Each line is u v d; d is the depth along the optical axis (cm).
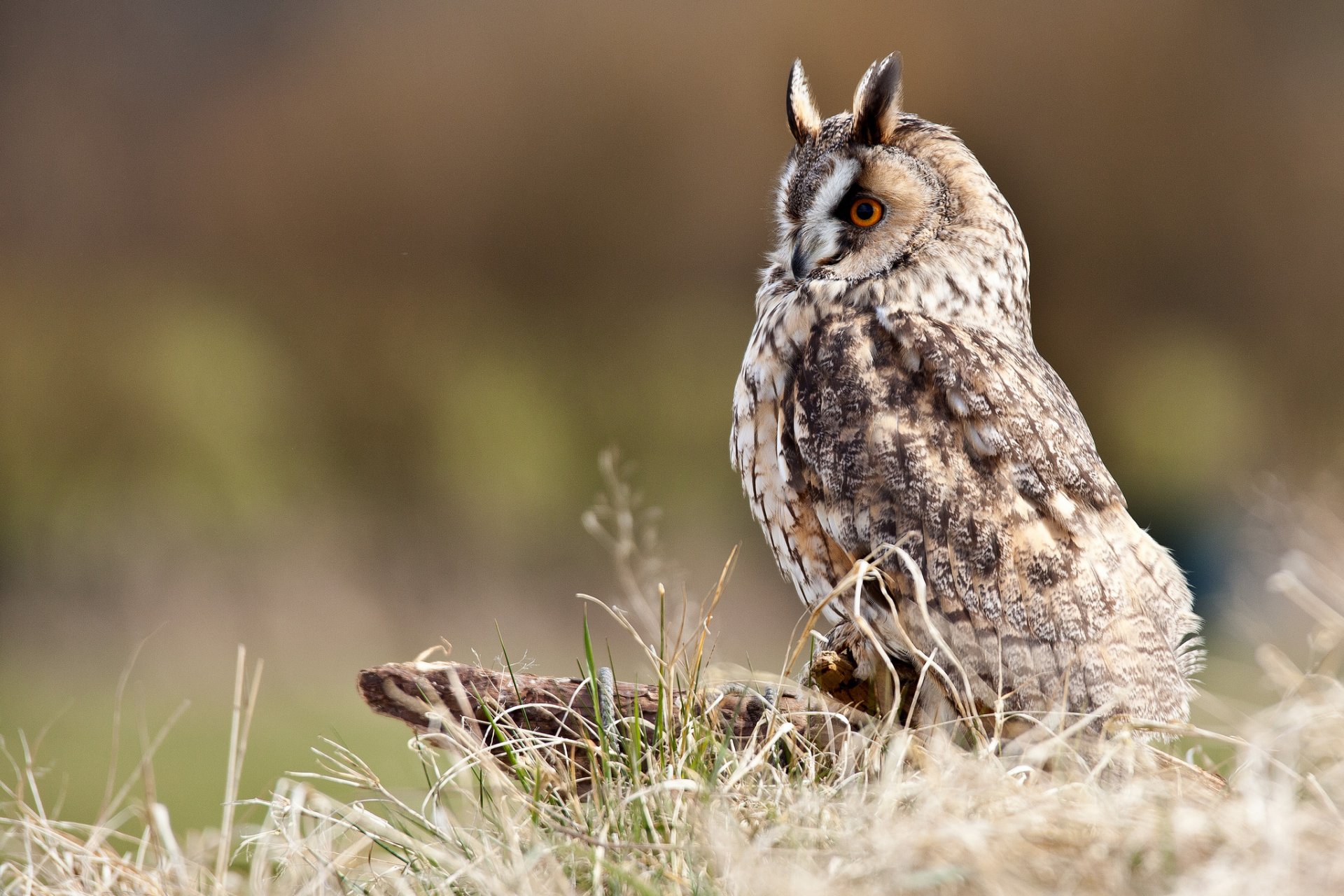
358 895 980
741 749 987
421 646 1354
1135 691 991
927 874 970
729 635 1296
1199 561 1352
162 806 987
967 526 992
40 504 1567
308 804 988
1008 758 984
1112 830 973
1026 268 1003
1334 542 1027
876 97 1001
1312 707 980
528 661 992
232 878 985
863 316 998
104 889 982
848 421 995
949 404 994
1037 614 991
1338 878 969
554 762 984
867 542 994
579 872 977
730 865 973
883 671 992
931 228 999
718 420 1841
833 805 977
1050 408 996
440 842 980
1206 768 989
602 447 1791
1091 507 995
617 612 989
